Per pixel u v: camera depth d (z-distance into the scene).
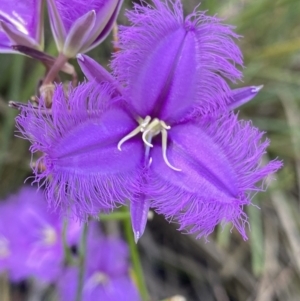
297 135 0.13
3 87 0.12
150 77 0.06
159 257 0.12
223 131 0.06
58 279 0.10
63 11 0.06
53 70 0.06
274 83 0.13
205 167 0.06
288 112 0.13
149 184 0.06
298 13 0.13
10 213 0.10
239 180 0.06
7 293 0.12
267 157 0.13
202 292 0.12
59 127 0.06
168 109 0.06
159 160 0.06
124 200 0.06
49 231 0.10
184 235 0.12
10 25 0.06
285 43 0.12
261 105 0.13
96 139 0.06
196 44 0.06
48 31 0.11
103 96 0.06
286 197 0.13
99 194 0.06
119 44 0.06
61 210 0.06
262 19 0.13
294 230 0.12
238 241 0.12
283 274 0.12
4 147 0.11
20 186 0.12
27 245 0.10
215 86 0.06
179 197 0.06
